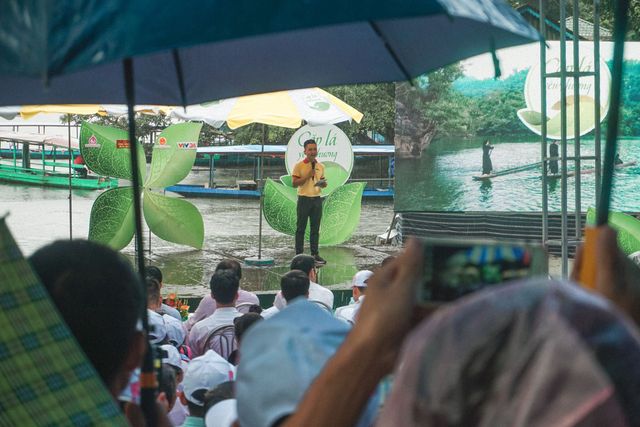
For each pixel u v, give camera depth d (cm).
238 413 131
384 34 241
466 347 64
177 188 3356
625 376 62
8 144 5125
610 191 135
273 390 126
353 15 144
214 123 1262
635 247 884
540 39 185
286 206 1403
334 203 1427
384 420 69
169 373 306
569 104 1222
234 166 4366
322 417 98
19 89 262
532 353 62
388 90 3359
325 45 255
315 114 1190
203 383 360
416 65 242
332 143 1405
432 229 1323
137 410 175
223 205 2964
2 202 2906
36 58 136
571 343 61
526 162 1244
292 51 259
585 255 111
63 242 140
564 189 625
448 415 64
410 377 67
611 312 63
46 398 110
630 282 105
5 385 109
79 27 138
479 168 1257
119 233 1195
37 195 3247
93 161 1195
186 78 277
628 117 1213
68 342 113
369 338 99
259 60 265
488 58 1241
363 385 99
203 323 582
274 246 1720
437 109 1260
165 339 513
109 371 135
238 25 142
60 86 267
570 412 60
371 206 2936
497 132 1248
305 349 130
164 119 3622
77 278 133
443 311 68
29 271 114
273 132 3925
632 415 61
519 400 61
